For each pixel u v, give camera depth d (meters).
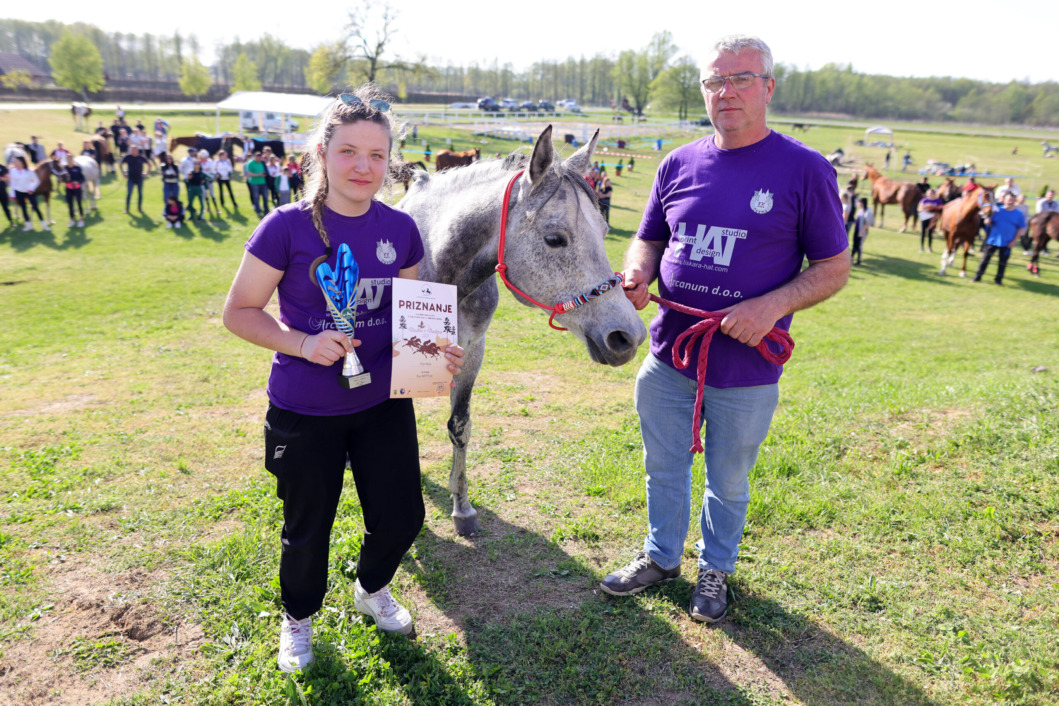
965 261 14.54
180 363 6.18
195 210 17.28
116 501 3.44
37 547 3.03
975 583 2.78
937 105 136.12
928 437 3.99
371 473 2.19
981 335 9.34
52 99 60.38
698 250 2.43
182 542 3.12
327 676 2.29
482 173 2.67
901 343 8.66
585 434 4.65
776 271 2.37
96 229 14.20
